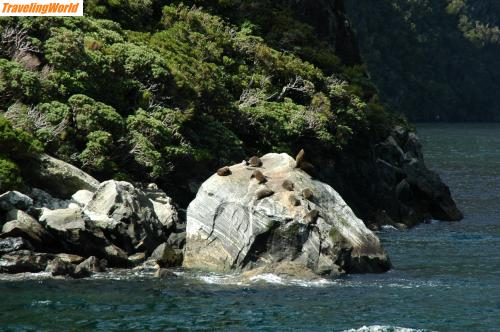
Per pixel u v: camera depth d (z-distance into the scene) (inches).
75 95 1953.7
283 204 1627.7
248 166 1750.7
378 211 2620.6
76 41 2069.4
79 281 1441.9
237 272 1590.8
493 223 2637.8
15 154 1738.4
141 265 1599.4
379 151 2859.3
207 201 1657.2
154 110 2118.6
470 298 1438.2
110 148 1939.0
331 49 3358.8
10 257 1466.5
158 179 2048.5
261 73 2716.5
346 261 1624.0
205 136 2231.8
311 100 2662.4
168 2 2903.5
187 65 2340.1
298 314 1296.8
